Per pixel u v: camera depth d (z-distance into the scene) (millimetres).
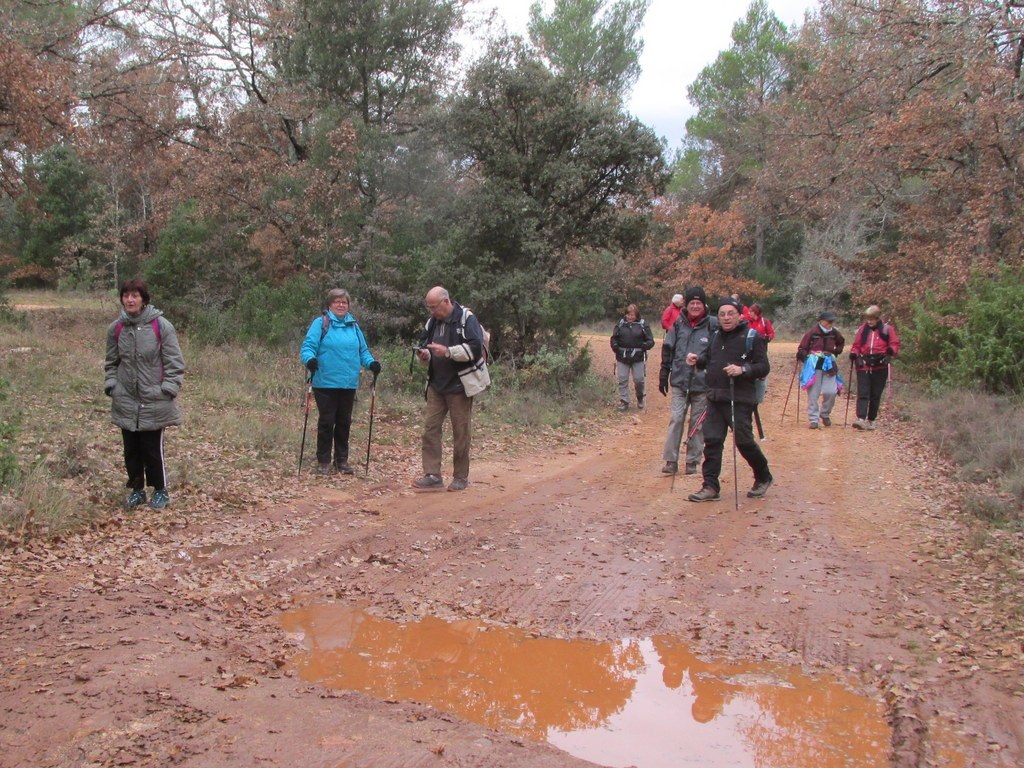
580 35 34250
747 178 37219
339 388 8539
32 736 3092
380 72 20750
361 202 16656
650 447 11477
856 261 20500
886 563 5914
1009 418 10523
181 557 5684
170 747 3057
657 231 17625
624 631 4770
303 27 20266
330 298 8664
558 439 11836
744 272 38812
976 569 5734
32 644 3984
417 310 15711
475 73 15367
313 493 7801
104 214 26688
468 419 8391
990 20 16047
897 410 14008
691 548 6375
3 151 17062
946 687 3947
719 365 7891
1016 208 15734
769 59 38812
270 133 21516
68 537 5805
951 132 16422
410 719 3494
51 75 15148
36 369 11508
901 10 17359
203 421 9875
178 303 17125
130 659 3857
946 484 8531
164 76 20953
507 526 6988
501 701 3893
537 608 5121
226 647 4234
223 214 18344
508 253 15758
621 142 15227
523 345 15898
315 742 3182
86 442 8062
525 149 15836
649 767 3307
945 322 15227
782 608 5078
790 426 13172
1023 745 3400
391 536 6547
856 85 19031
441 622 4887
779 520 7195
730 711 3818
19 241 35250
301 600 5176
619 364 14859
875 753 3432
